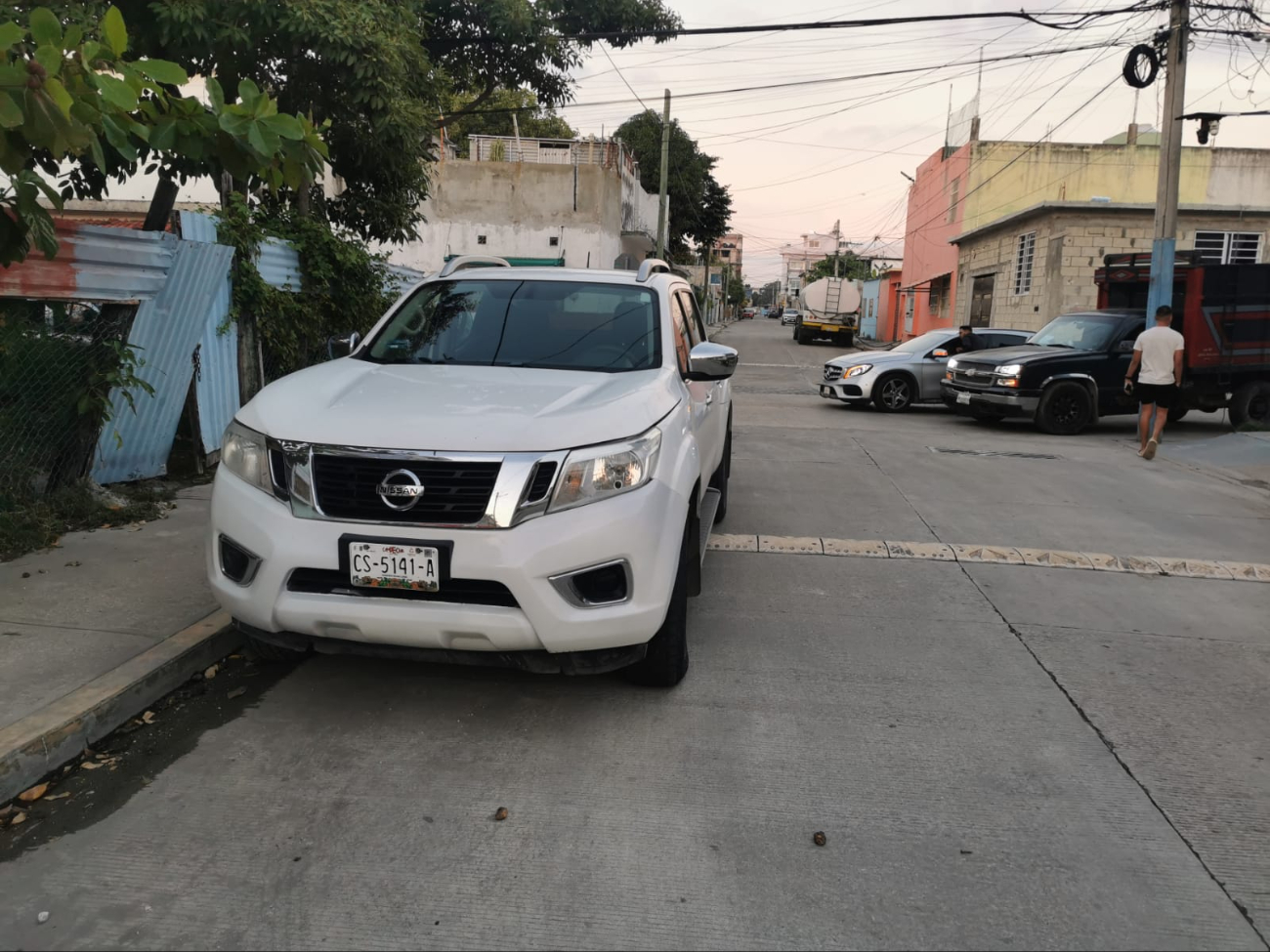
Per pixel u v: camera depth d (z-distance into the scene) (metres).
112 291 5.99
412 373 4.05
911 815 3.03
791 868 2.72
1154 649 4.62
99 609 4.30
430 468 3.16
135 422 6.59
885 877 2.69
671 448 3.62
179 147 4.02
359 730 3.52
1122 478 9.38
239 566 3.41
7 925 2.39
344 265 9.80
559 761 3.32
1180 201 28.55
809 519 7.24
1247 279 12.60
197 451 7.38
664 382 4.02
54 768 3.14
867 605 5.19
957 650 4.54
